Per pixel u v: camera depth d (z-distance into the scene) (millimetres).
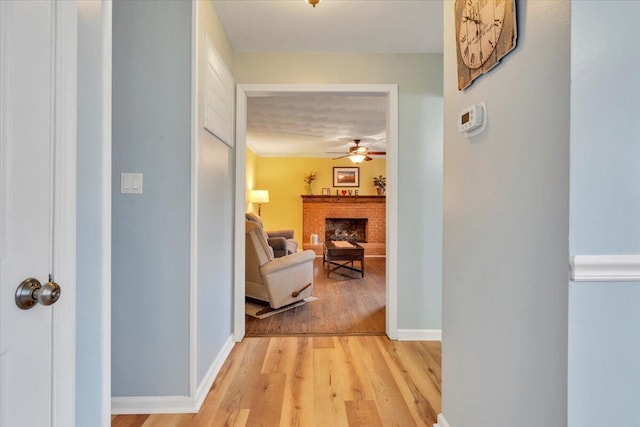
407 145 2785
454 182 1427
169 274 1785
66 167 901
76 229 967
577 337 811
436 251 2791
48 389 855
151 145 1772
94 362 1092
